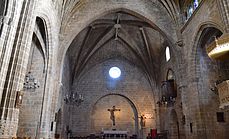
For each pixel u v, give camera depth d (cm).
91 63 3084
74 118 2839
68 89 2686
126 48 2991
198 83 1570
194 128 1512
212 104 1523
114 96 3045
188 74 1672
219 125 1473
